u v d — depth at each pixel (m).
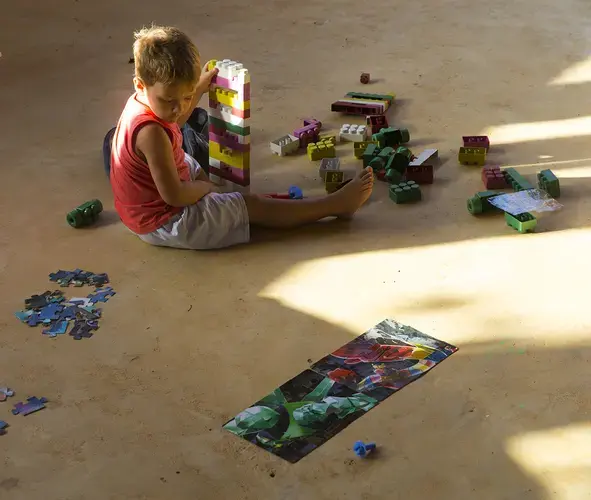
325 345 2.15
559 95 3.45
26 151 3.09
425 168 2.86
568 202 2.72
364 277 2.40
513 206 2.64
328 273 2.42
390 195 2.79
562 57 3.78
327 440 1.88
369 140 3.17
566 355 2.10
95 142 3.16
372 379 2.04
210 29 4.11
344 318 2.25
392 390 2.00
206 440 1.89
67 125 3.28
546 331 2.17
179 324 2.24
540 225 2.61
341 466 1.82
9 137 3.18
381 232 2.62
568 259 2.45
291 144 3.08
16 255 2.52
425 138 3.16
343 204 2.62
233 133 2.71
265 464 1.83
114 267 2.47
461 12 4.28
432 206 2.75
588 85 3.52
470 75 3.63
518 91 3.49
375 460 1.83
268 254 2.52
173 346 2.16
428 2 4.41
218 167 2.83
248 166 2.76
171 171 2.40
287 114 3.35
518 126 3.22
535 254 2.47
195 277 2.42
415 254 2.50
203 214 2.48
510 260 2.45
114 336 2.20
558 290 2.32
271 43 3.96
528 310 2.25
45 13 4.27
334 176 2.82
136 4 4.39
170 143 2.40
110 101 3.47
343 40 3.99
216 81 2.68
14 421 1.94
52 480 1.80
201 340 2.18
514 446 1.85
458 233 2.60
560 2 4.38
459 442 1.87
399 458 1.83
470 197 2.80
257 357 2.12
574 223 2.61
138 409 1.97
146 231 2.51
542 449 1.84
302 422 1.93
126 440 1.89
